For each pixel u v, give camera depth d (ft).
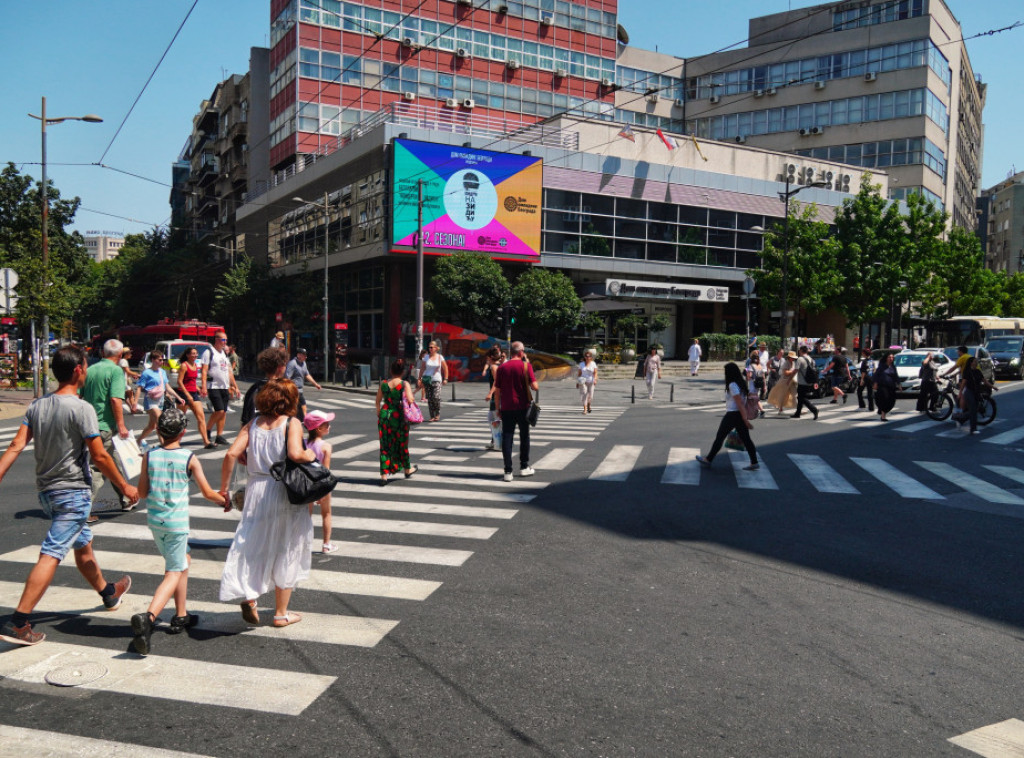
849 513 26.05
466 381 104.63
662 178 130.52
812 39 173.37
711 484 30.99
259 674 13.01
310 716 11.54
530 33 158.81
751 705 12.04
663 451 39.96
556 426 52.42
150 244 224.74
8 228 131.64
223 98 207.21
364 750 10.55
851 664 13.70
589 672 13.19
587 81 166.61
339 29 141.59
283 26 146.51
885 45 165.17
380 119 132.57
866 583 18.43
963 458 38.73
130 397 42.39
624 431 49.26
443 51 149.48
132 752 10.44
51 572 14.38
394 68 145.59
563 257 121.80
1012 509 26.96
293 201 148.36
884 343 164.25
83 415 14.69
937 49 165.58
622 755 10.49
